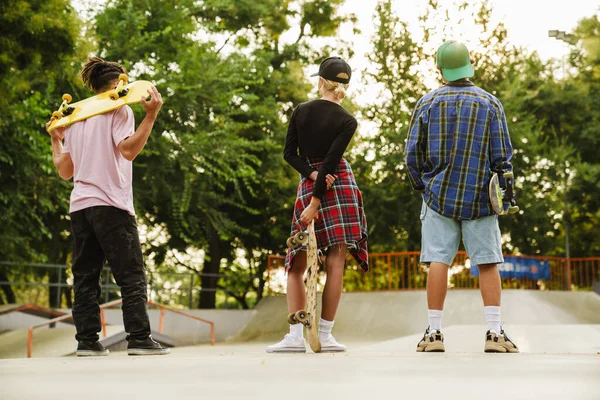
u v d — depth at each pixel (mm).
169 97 18453
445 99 4465
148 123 4027
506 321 15391
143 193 18641
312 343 4070
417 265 21016
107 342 12164
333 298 4355
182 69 18734
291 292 4461
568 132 24031
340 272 4367
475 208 4359
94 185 4047
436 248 4449
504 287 18953
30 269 17891
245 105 21000
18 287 19953
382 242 21609
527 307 15969
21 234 17125
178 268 23297
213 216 19906
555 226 23078
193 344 17031
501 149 4430
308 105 4410
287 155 4438
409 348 5562
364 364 2537
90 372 2229
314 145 4344
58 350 11703
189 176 18391
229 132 19234
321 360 2840
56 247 19219
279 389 1647
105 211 4031
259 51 22375
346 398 1465
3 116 14727
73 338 12516
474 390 1611
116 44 18609
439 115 4453
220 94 19047
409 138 4559
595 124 23156
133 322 4016
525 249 22500
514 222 21953
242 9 22969
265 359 2947
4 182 15688
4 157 15203
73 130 4180
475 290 16203
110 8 19531
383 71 22406
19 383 1830
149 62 18734
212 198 19625
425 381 1833
